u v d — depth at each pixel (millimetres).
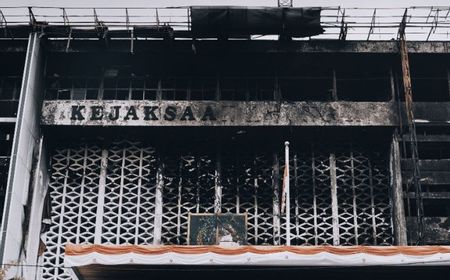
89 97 34406
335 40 33906
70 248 24172
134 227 32000
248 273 25609
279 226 31859
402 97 34156
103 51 33781
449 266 24188
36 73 33125
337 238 31734
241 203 32406
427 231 31391
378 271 25125
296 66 34531
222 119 33031
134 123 33000
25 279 30844
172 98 34344
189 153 33531
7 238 29625
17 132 31250
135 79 34594
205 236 31000
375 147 33719
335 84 34281
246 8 33250
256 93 34469
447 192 32344
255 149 33656
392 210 32125
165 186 32750
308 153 33562
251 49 33719
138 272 25484
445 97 34750
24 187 31484
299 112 33188
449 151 33781
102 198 32469
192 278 25844
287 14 33281
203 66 34531
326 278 25656
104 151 33438
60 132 33469
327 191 32688
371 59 34125
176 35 33594
